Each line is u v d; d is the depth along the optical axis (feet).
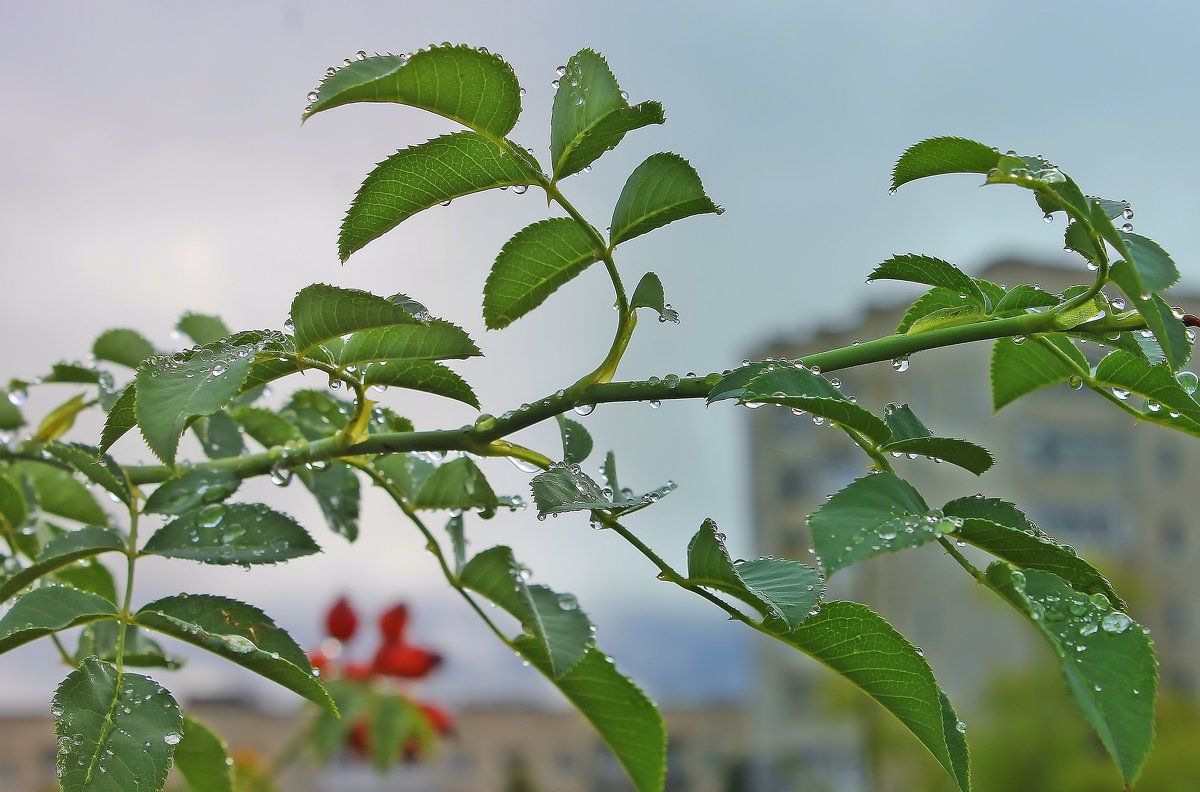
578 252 1.54
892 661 1.47
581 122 1.48
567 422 1.61
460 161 1.49
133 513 1.55
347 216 1.50
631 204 1.50
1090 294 1.44
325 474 1.73
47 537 1.79
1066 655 1.34
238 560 1.52
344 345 1.51
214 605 1.49
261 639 1.49
